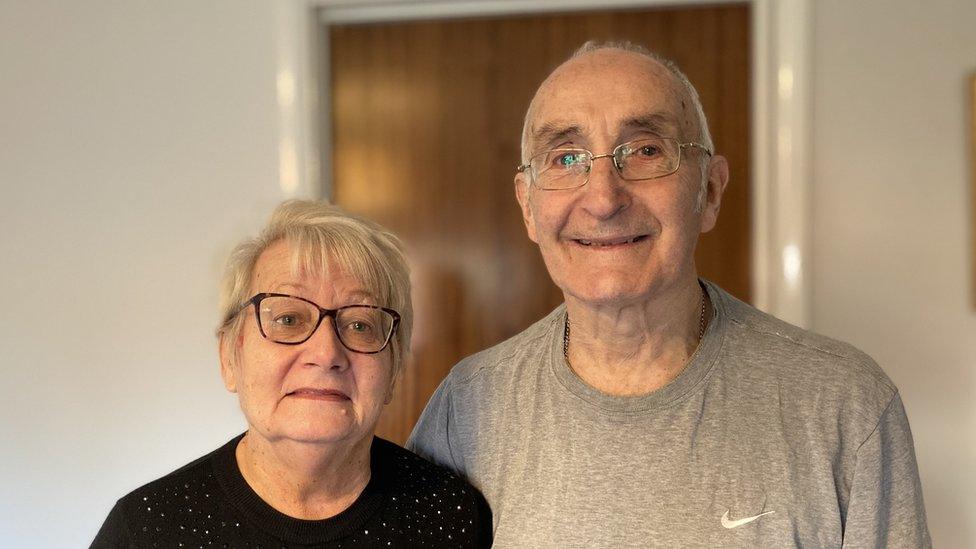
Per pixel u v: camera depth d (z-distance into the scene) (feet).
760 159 5.78
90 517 6.55
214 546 3.35
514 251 6.25
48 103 6.51
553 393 3.67
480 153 6.27
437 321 6.39
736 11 5.93
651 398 3.46
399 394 6.46
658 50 6.04
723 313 3.64
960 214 5.46
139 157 6.41
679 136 3.35
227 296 3.54
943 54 5.45
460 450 3.93
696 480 3.33
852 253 5.59
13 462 6.59
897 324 5.57
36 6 6.49
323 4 6.22
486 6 6.17
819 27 5.57
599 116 3.31
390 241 3.68
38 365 6.58
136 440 6.48
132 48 6.39
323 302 3.40
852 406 3.31
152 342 6.44
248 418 3.40
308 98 6.22
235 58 6.27
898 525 3.28
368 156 6.42
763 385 3.43
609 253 3.32
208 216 6.35
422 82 6.33
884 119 5.53
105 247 6.48
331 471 3.46
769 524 3.21
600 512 3.38
